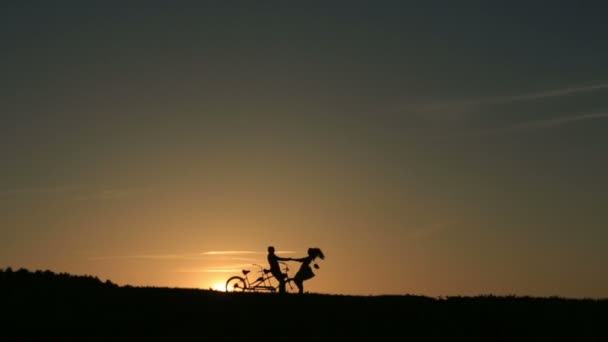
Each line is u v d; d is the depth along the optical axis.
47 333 30.73
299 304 36.09
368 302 37.00
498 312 36.19
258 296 37.59
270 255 40.78
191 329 32.12
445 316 35.34
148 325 32.47
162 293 37.28
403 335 32.56
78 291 36.50
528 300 38.97
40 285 36.69
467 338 32.72
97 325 32.03
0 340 29.64
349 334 32.25
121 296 36.25
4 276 37.38
